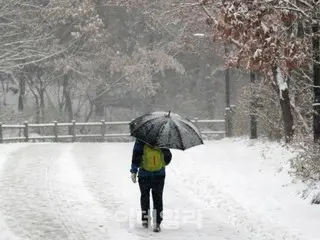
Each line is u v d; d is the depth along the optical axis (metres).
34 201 28.67
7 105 113.62
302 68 40.94
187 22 59.31
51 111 108.75
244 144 47.25
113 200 29.19
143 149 23.28
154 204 23.41
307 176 29.28
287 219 24.41
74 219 25.14
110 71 112.25
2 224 24.06
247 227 23.73
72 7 94.44
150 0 79.38
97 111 123.00
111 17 120.38
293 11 32.88
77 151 50.44
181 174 36.62
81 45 110.00
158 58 108.19
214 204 28.22
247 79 122.75
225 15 31.06
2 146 53.94
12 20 85.75
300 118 41.78
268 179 32.03
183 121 22.95
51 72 109.44
